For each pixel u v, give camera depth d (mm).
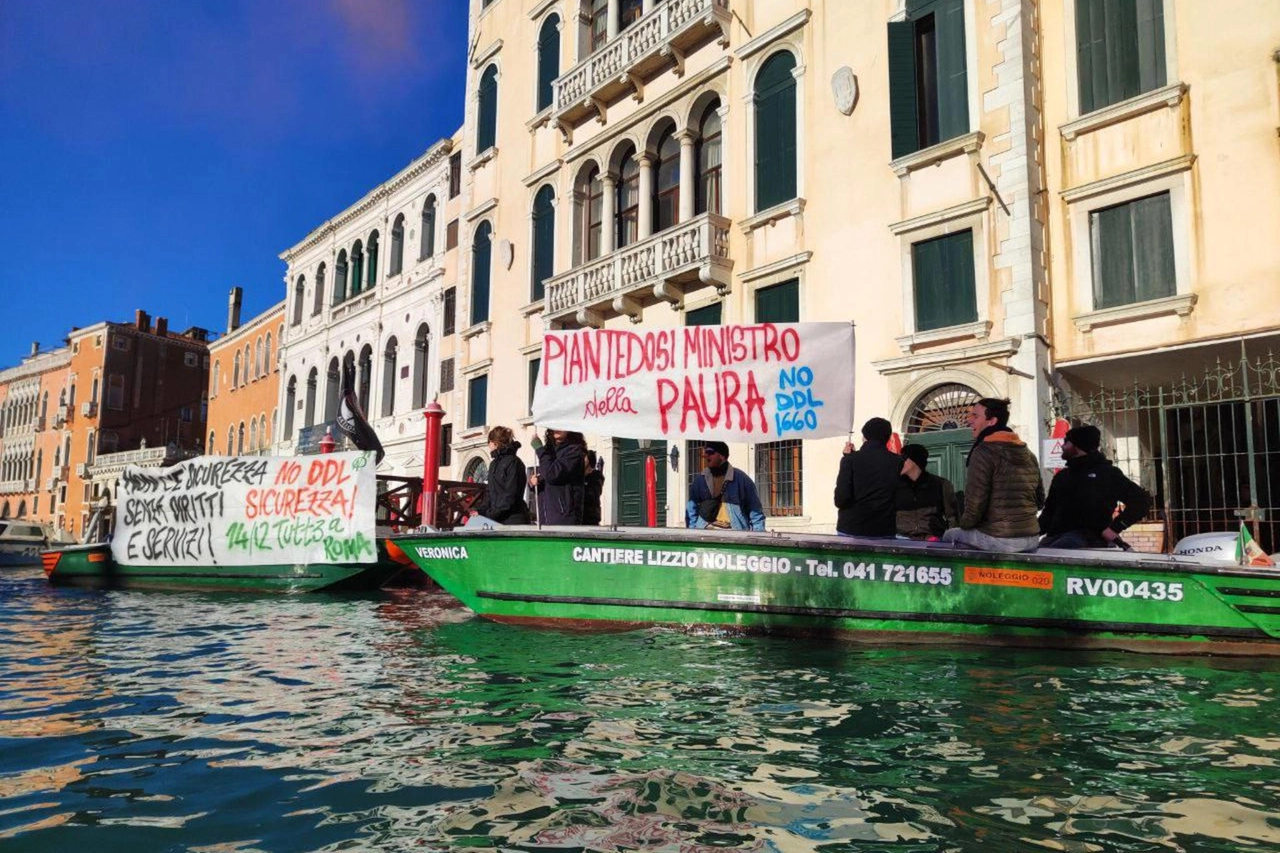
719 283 15039
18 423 59094
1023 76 11383
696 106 16359
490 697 4504
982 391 11375
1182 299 9945
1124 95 10883
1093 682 4770
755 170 15055
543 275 19938
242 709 4309
